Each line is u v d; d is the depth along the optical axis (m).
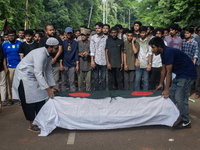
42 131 3.61
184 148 3.09
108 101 3.70
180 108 3.79
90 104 3.69
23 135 3.59
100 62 5.48
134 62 5.55
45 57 3.47
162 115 3.79
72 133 3.64
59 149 3.08
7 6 15.23
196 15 14.77
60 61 5.42
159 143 3.25
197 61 5.90
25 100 3.58
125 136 3.51
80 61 5.61
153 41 3.64
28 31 5.21
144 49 5.41
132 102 3.73
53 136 3.53
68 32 5.34
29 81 3.52
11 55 5.45
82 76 5.71
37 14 24.55
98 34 5.50
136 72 5.59
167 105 3.76
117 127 3.73
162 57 3.76
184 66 3.74
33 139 3.43
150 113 3.77
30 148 3.12
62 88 5.67
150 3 22.66
